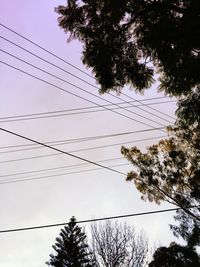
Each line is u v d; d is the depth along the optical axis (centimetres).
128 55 1344
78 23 1343
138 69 1349
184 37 1145
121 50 1339
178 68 1254
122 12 1259
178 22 1159
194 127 2131
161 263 3075
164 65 1259
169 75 1293
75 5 1340
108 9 1257
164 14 1187
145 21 1252
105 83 1361
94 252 3594
